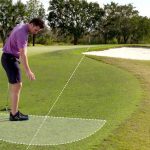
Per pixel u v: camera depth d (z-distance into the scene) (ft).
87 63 48.14
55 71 39.93
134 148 15.33
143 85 30.76
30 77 18.30
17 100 19.11
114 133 17.24
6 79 33.01
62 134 17.06
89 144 15.75
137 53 79.46
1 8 223.71
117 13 258.37
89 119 19.61
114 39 264.11
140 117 20.12
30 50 73.82
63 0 263.08
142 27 255.50
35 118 19.76
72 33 264.72
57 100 24.47
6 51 18.71
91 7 262.88
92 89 28.89
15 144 15.69
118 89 28.78
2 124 18.53
